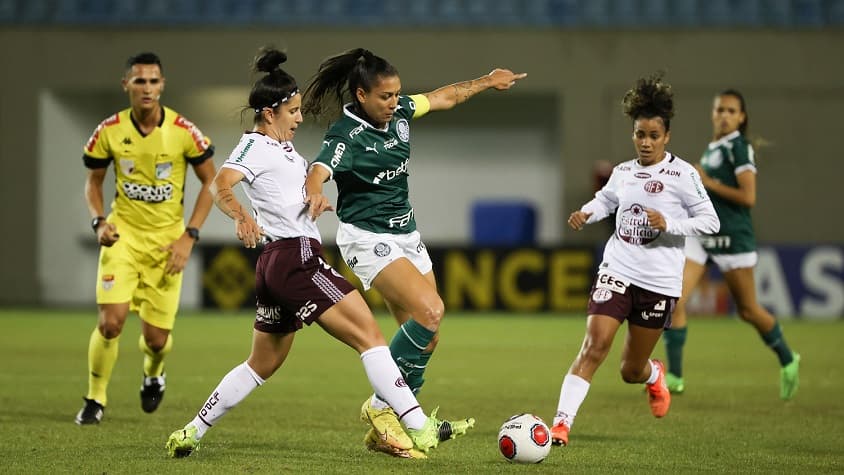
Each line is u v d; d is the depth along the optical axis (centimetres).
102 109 7962
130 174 2720
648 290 2447
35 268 7456
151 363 2844
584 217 2514
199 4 7644
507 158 7950
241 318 6322
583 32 7281
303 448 2370
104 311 2694
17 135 7425
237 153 2144
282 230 2158
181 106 7862
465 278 6638
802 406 3155
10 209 7438
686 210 2458
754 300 3294
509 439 2191
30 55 7425
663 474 2119
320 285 2131
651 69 7262
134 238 2756
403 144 2291
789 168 7294
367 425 2723
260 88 2173
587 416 2944
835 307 6450
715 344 5059
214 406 2203
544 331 5647
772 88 7262
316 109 2344
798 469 2188
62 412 2912
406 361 2270
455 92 2522
